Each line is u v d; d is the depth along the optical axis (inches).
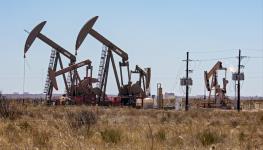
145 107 5295.3
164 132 1368.1
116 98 5526.6
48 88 5698.8
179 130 1555.1
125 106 5339.6
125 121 2368.4
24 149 961.5
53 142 1024.2
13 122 1603.1
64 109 3312.0
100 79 5590.6
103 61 5620.1
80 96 5536.4
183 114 3459.6
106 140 1203.2
